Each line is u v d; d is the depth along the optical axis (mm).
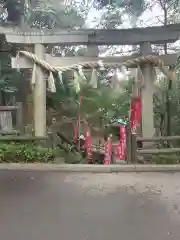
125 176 7883
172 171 8391
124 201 5852
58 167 8516
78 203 5734
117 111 13969
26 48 11641
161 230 4492
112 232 4426
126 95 13633
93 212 5262
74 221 4852
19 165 8688
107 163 9461
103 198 6035
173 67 10750
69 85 12844
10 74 13344
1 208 5422
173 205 5594
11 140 9844
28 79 13539
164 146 11195
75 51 14086
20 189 6605
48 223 4766
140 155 9414
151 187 6832
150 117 10445
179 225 4672
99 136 13203
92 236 4285
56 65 10734
